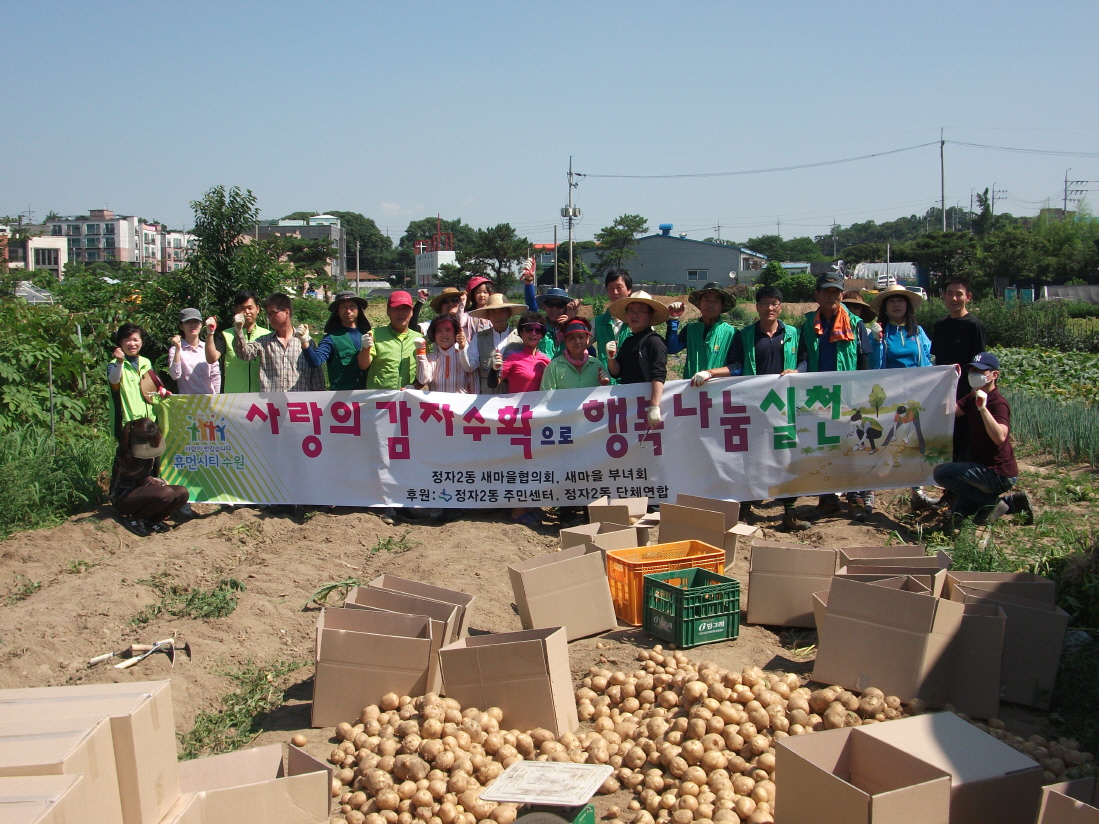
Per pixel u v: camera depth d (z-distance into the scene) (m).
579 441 8.24
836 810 3.22
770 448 8.16
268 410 8.46
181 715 4.81
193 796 3.32
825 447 8.16
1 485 7.93
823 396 8.13
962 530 7.09
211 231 12.68
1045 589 5.07
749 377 8.14
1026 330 28.20
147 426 7.71
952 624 4.57
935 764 3.37
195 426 8.55
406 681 4.64
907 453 8.16
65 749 2.84
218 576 6.83
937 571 5.25
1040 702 4.68
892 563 5.51
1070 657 5.03
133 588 6.34
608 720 4.55
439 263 82.50
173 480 8.60
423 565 6.91
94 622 5.80
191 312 8.61
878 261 86.56
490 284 9.51
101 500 8.71
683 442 8.20
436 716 4.31
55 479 8.45
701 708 4.32
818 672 4.87
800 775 3.40
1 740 2.91
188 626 5.77
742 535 6.45
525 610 5.48
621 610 5.96
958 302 8.39
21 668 5.24
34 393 10.34
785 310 44.03
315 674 4.66
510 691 4.43
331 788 3.75
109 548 7.44
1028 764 3.41
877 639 4.68
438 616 5.03
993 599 4.99
